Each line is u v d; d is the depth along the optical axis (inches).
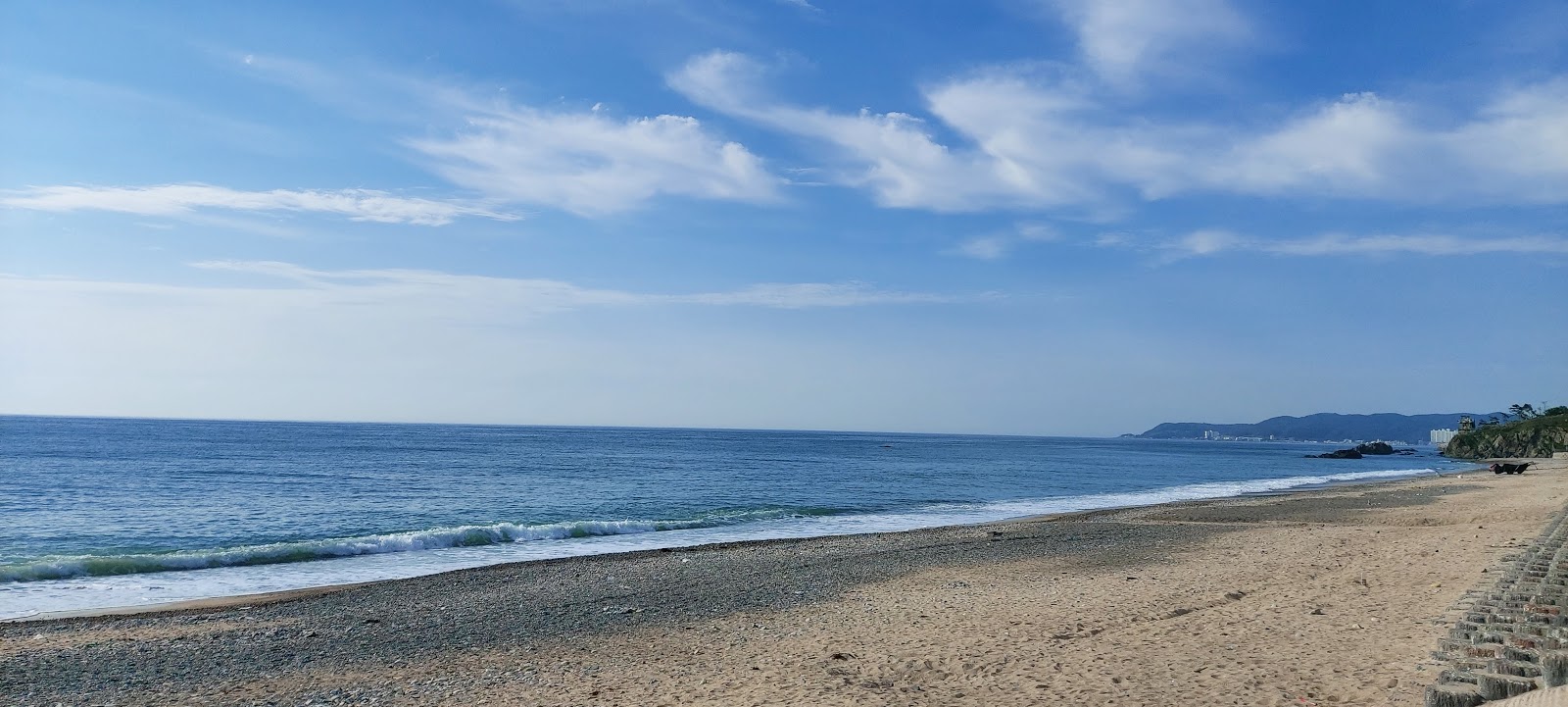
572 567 845.2
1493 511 1218.0
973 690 358.0
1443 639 372.5
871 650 446.9
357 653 490.9
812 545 1032.8
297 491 1898.4
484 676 432.5
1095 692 344.5
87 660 475.8
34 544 1096.8
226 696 403.9
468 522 1407.5
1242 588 599.5
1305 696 320.5
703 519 1448.1
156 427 7854.3
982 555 889.5
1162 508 1579.7
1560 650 297.6
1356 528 1070.4
